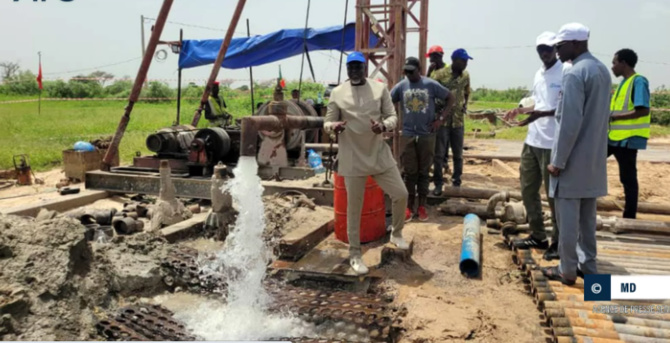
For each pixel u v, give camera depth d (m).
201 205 7.41
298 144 9.91
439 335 3.38
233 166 8.82
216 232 5.49
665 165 11.52
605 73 3.74
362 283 4.39
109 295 4.03
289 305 3.88
